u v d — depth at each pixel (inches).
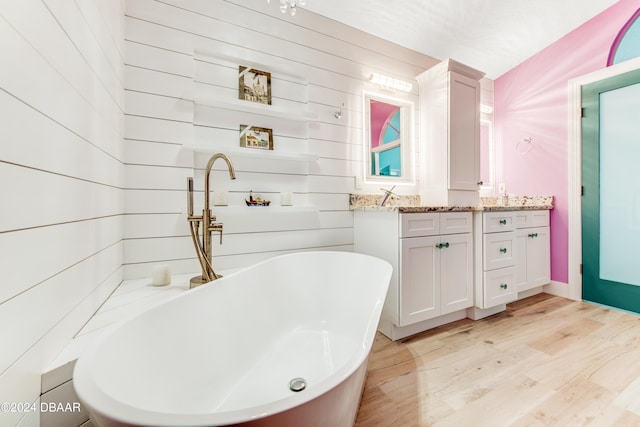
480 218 78.5
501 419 41.7
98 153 40.9
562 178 98.1
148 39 58.8
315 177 79.5
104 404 18.4
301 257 68.5
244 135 70.6
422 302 69.4
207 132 66.7
